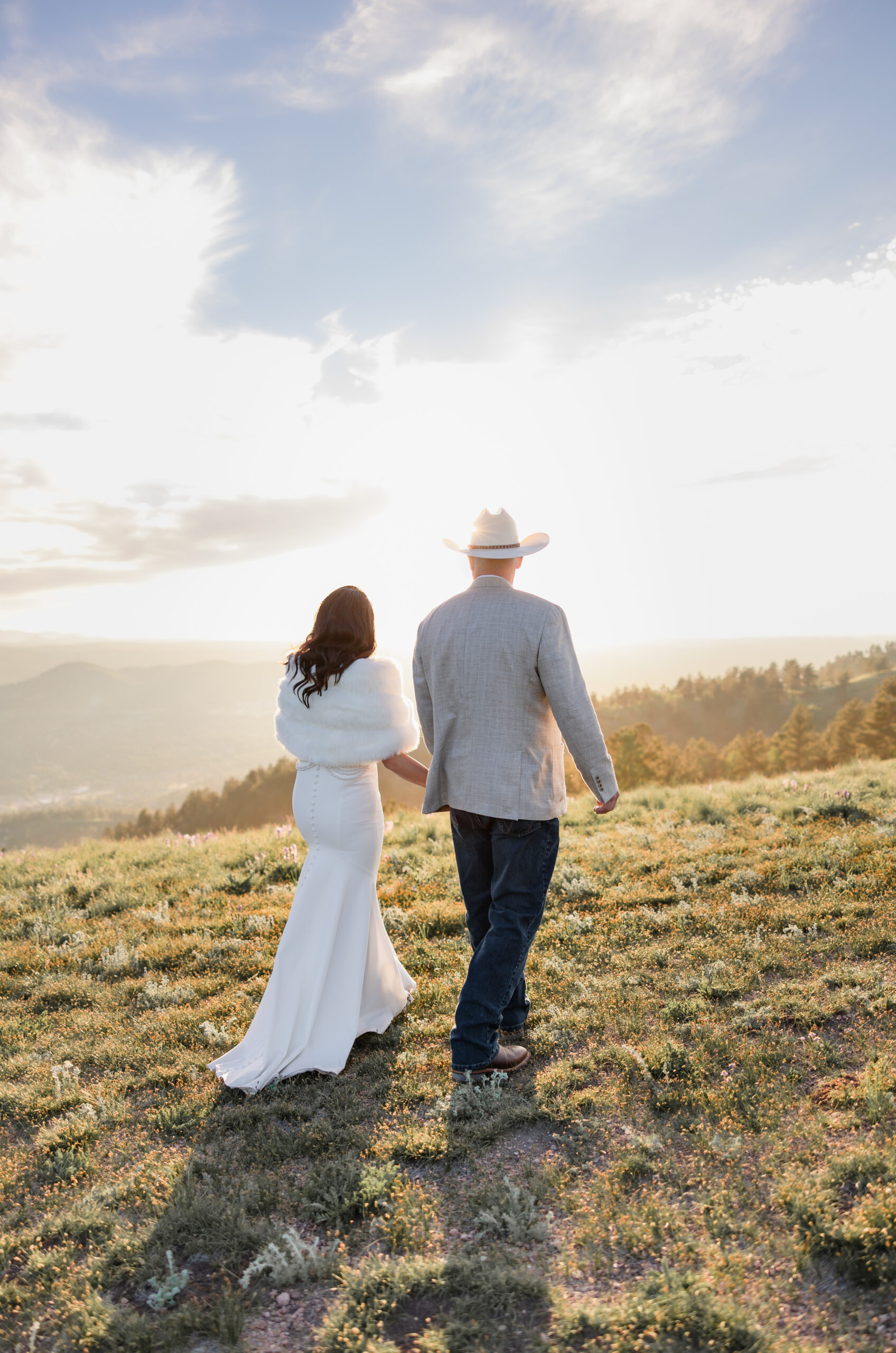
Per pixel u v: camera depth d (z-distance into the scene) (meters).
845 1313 1.93
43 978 5.31
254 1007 4.49
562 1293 2.10
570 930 5.30
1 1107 3.55
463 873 3.72
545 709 3.47
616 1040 3.66
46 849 10.19
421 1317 2.09
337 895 3.75
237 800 171.25
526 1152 2.85
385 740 3.70
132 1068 3.88
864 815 7.91
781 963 4.35
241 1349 2.00
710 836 7.66
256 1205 2.62
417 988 4.45
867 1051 3.24
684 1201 2.48
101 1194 2.73
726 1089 3.06
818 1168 2.51
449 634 3.46
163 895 7.20
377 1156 2.87
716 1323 1.91
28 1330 2.14
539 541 3.47
